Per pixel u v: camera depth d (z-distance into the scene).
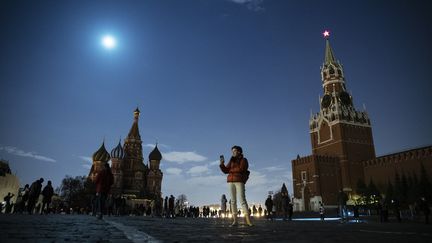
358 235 5.80
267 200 28.33
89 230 6.28
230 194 9.09
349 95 98.62
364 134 90.19
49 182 22.58
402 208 56.41
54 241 4.25
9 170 61.12
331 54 107.50
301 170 85.19
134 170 115.94
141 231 6.41
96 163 109.12
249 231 6.86
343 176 82.88
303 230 7.31
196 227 8.39
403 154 75.12
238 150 9.27
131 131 124.38
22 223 7.59
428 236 5.57
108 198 30.45
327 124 92.06
